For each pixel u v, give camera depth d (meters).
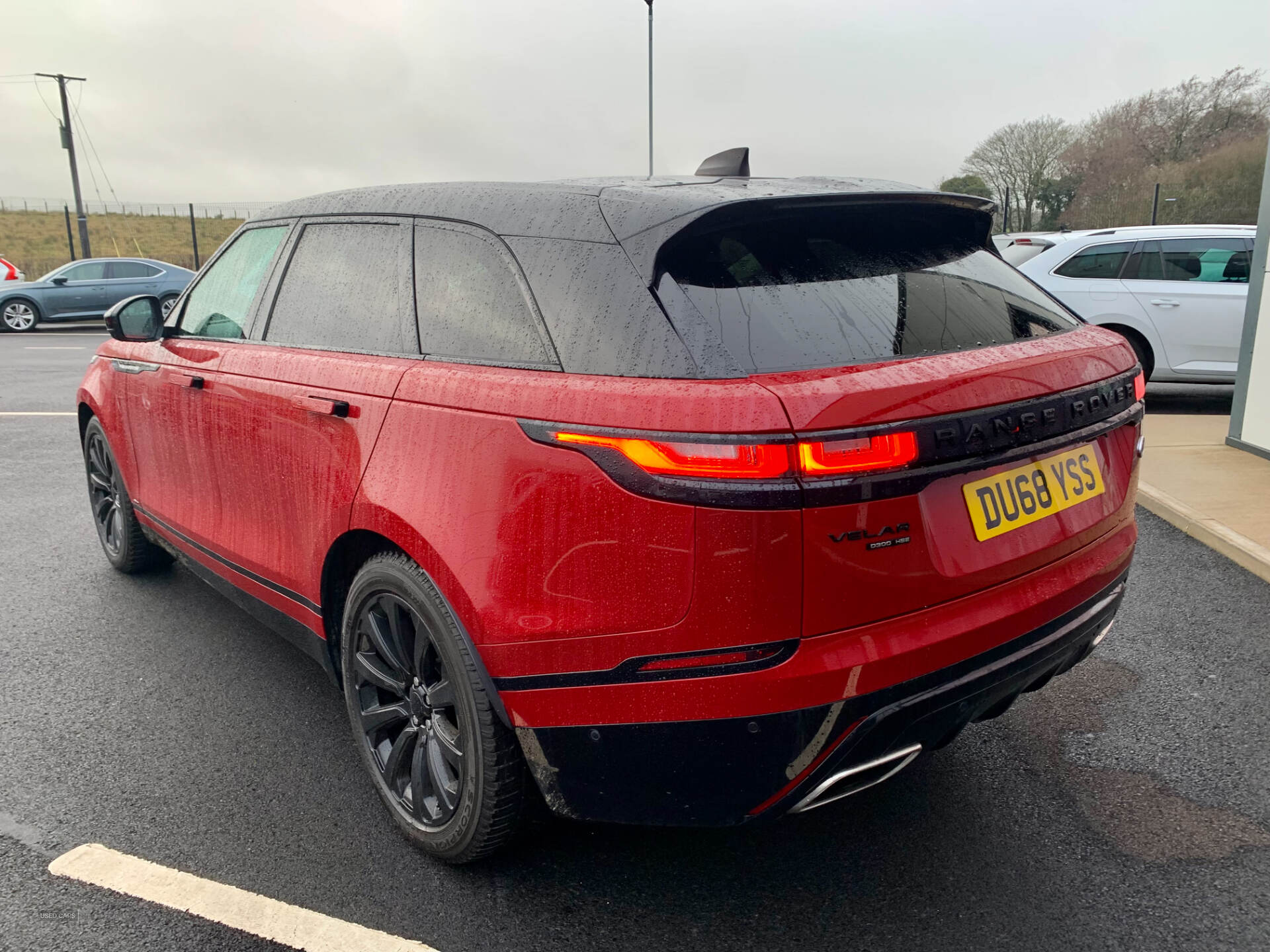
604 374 1.83
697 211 1.89
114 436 3.95
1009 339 2.12
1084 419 2.08
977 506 1.88
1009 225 52.47
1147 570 4.36
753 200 1.94
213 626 3.85
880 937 2.06
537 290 2.02
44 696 3.24
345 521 2.37
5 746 2.91
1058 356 2.08
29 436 7.90
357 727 2.54
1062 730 2.96
